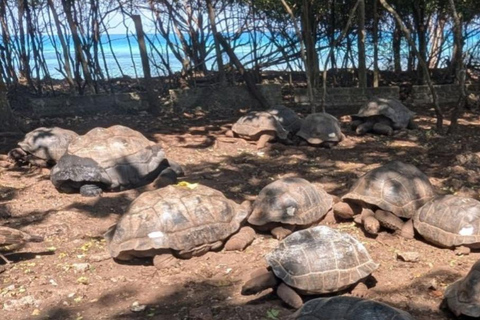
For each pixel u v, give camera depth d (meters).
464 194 5.51
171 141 7.80
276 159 7.01
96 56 10.70
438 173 6.28
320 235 3.61
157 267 4.12
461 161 6.46
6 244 4.09
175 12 11.70
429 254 4.23
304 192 4.64
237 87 10.48
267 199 4.59
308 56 10.62
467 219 4.19
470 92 11.09
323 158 7.02
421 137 7.93
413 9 11.02
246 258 4.22
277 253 3.54
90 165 5.60
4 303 3.69
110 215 5.20
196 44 11.80
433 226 4.29
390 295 3.62
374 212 4.58
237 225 4.38
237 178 6.27
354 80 11.89
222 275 3.99
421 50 11.34
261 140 7.52
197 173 6.42
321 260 3.46
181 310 3.53
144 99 10.09
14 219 5.12
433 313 3.40
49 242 4.68
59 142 6.55
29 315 3.56
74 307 3.64
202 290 3.79
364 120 8.42
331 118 7.73
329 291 3.43
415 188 4.62
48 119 9.27
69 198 5.61
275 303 3.55
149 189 5.79
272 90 10.59
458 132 8.21
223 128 8.64
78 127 8.61
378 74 11.99
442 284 3.75
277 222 4.46
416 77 12.16
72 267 4.17
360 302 2.79
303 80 12.80
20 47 11.05
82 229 4.91
